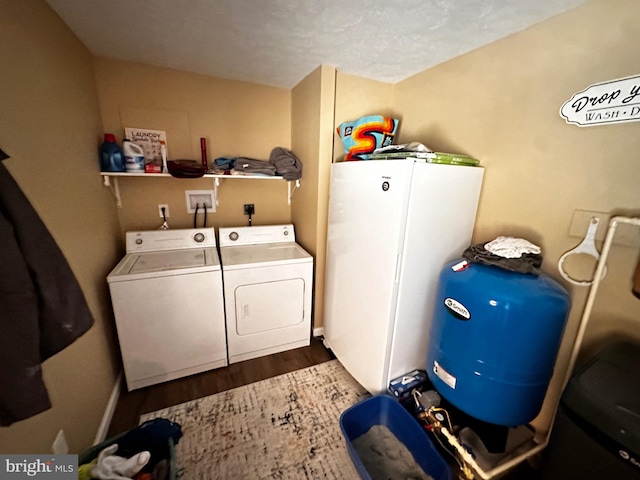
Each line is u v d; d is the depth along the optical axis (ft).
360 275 5.00
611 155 3.25
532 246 3.72
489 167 4.61
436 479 3.75
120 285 4.78
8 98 2.77
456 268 3.90
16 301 1.98
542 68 3.79
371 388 4.96
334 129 6.01
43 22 3.52
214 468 3.94
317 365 6.17
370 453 4.25
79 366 3.75
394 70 5.73
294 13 3.86
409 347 4.83
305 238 7.20
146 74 5.93
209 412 4.86
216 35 4.55
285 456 4.15
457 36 4.30
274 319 6.31
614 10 3.08
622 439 2.23
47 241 2.27
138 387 5.28
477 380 3.46
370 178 4.57
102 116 5.75
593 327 3.57
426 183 4.09
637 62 2.97
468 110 4.85
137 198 6.45
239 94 6.82
